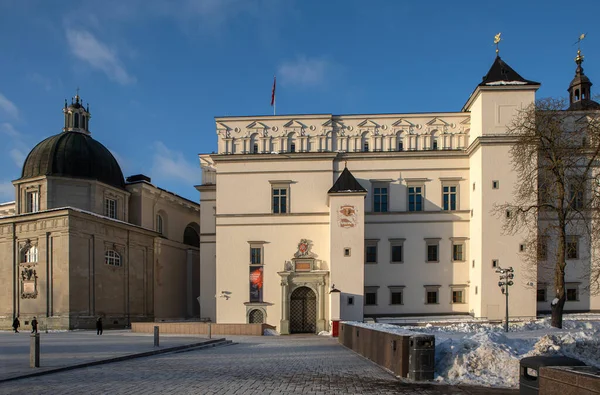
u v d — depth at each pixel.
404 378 17.11
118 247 62.12
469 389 15.13
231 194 56.22
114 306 60.75
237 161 56.44
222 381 16.23
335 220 51.69
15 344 32.34
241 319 54.75
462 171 55.22
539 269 52.47
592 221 50.03
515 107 51.12
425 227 55.03
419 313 54.09
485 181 50.66
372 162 56.03
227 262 55.53
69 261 54.31
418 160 55.72
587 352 21.48
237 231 55.75
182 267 77.06
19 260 58.00
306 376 17.66
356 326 29.47
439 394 14.33
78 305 55.16
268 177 56.16
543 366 9.50
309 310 54.59
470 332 36.88
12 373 17.08
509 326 43.06
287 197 55.72
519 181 49.34
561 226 41.72
